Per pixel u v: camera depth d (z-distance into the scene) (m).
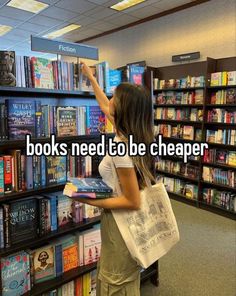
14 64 1.49
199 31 4.82
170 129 4.95
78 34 7.16
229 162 4.02
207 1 4.64
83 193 1.21
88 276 1.99
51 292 1.78
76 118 1.86
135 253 1.19
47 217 1.76
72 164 1.86
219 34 4.53
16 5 5.11
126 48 6.43
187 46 5.05
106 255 1.31
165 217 1.32
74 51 1.80
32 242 1.65
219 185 4.12
